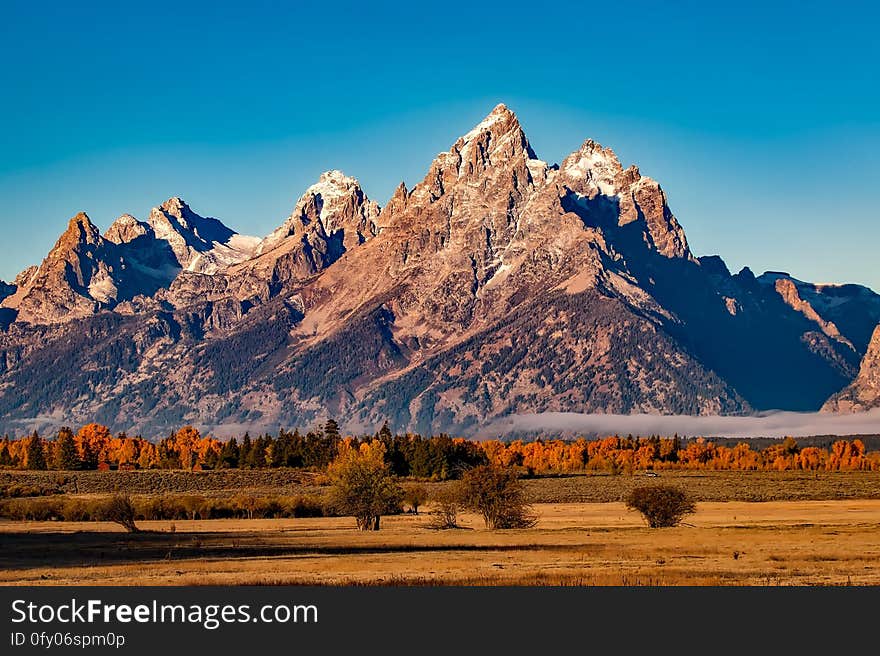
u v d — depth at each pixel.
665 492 147.00
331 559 101.75
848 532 126.81
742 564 92.38
